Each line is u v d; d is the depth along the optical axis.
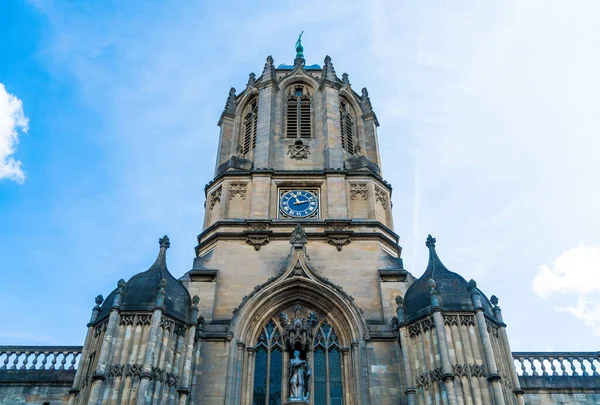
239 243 41.56
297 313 37.50
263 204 44.00
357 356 35.31
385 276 39.38
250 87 55.06
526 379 38.41
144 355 31.39
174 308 34.09
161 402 30.78
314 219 43.28
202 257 40.88
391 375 34.22
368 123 53.78
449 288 34.50
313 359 36.38
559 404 37.41
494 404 29.91
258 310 37.75
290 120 51.97
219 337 35.81
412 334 33.75
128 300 33.53
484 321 32.69
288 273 38.56
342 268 40.09
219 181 46.78
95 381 29.92
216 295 38.69
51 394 37.69
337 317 37.75
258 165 47.00
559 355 40.06
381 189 46.97
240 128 52.94
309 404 32.78
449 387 30.31
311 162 48.12
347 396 34.66
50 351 40.09
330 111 50.88
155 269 36.16
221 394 33.66
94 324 34.31
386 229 43.41
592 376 38.69
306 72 55.59
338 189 45.06
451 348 31.91
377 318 37.44
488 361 31.12
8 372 38.62
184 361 33.03
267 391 35.09
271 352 36.69
